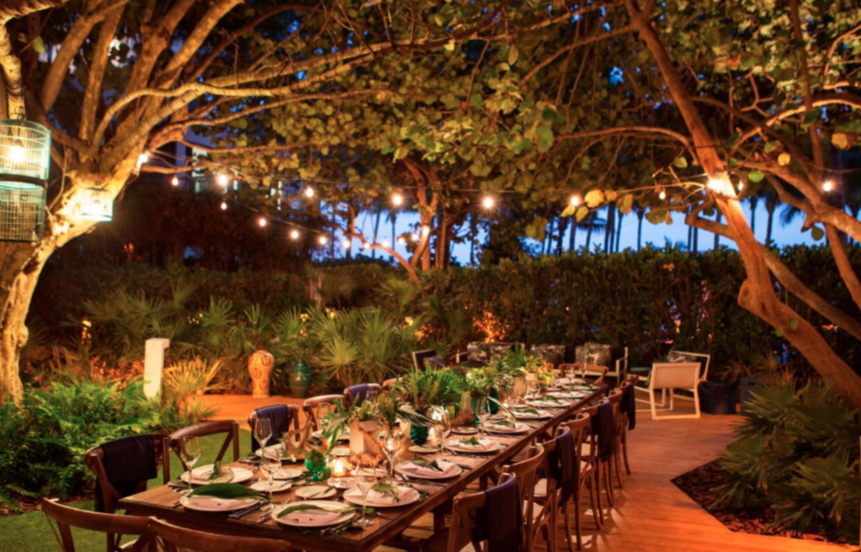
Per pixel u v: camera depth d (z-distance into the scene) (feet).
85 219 22.06
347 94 23.31
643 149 29.48
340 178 49.96
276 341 37.88
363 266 54.60
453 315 42.86
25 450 17.30
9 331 21.27
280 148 29.60
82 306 41.93
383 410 11.93
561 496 13.05
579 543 14.64
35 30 22.59
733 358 36.55
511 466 10.15
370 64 28.19
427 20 20.75
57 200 21.84
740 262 36.01
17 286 21.50
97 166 22.03
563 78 24.08
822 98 18.45
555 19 18.44
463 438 13.91
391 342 36.29
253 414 13.71
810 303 22.13
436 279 46.50
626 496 18.88
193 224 66.23
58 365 31.12
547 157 26.68
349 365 35.50
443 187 45.21
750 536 15.51
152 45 21.86
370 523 8.71
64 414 18.84
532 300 42.70
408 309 45.57
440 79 26.09
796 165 24.04
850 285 21.08
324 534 8.29
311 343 36.86
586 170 27.04
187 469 10.36
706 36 21.18
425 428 13.41
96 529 7.78
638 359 39.47
